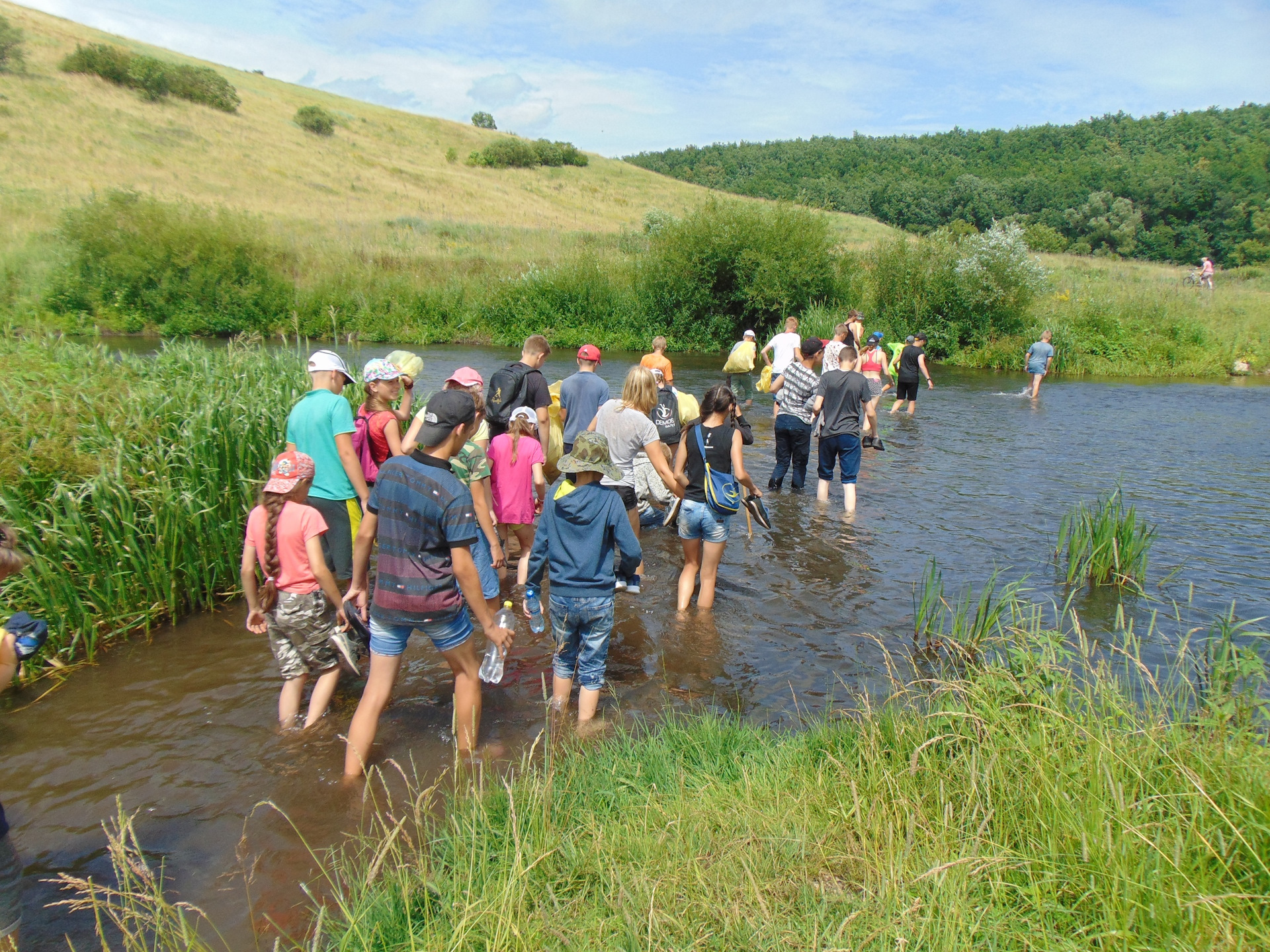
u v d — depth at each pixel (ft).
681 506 18.86
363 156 181.98
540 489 21.54
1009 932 8.24
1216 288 117.70
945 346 82.64
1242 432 44.75
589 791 11.55
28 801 11.69
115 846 8.76
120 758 12.91
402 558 12.17
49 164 119.24
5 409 19.99
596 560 13.80
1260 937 7.70
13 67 153.89
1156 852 8.53
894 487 31.53
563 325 88.99
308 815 11.51
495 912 8.61
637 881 9.13
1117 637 17.48
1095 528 21.99
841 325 39.60
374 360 19.72
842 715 13.96
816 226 87.81
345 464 17.16
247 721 14.16
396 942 8.65
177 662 16.58
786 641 17.58
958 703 13.02
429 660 16.89
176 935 8.65
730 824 10.36
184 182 128.57
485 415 21.98
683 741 13.06
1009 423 47.19
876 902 8.66
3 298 78.02
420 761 12.94
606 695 15.24
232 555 20.30
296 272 90.79
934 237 87.15
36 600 16.52
